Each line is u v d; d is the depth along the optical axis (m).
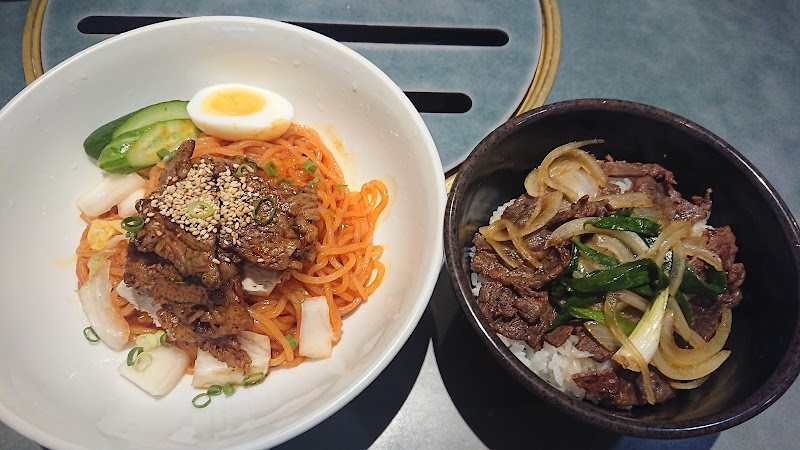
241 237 0.26
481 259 0.27
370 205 0.31
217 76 0.32
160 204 0.26
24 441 0.25
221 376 0.26
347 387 0.22
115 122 0.30
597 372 0.25
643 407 0.25
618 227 0.26
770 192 0.25
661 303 0.25
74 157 0.30
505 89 0.36
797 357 0.22
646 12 0.40
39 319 0.27
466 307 0.22
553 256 0.27
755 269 0.26
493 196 0.29
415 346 0.28
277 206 0.27
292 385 0.27
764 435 0.27
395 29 0.38
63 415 0.23
